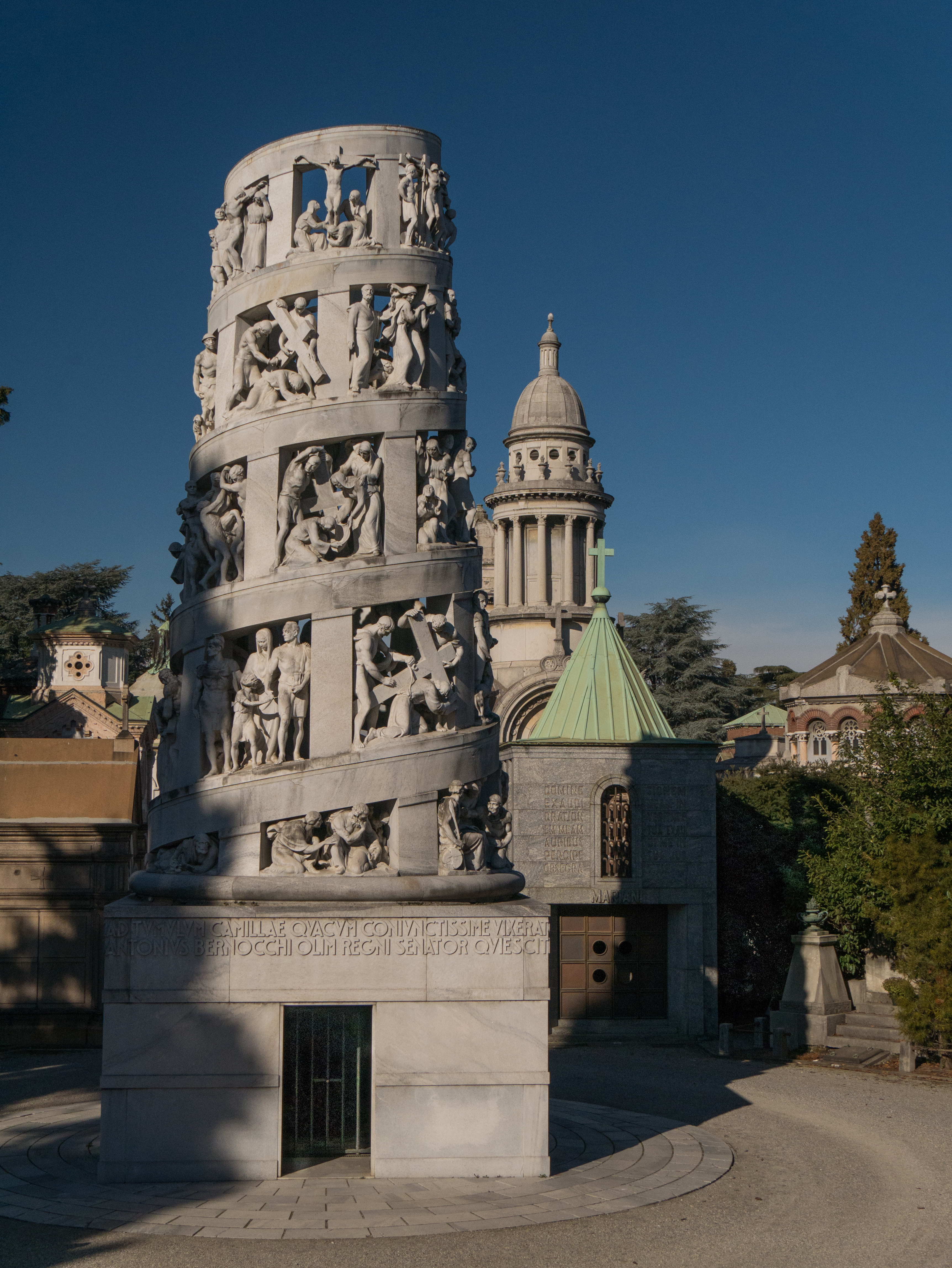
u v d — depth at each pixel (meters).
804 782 43.38
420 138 22.16
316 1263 15.56
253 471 20.97
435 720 20.92
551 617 92.31
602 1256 16.08
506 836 21.73
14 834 33.56
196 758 20.75
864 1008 34.25
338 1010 20.20
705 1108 25.66
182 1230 16.66
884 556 113.12
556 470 96.38
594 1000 36.41
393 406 21.00
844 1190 19.42
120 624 81.81
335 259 21.25
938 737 35.56
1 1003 33.31
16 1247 15.98
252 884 19.55
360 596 20.39
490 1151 19.30
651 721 38.12
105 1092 18.91
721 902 38.97
